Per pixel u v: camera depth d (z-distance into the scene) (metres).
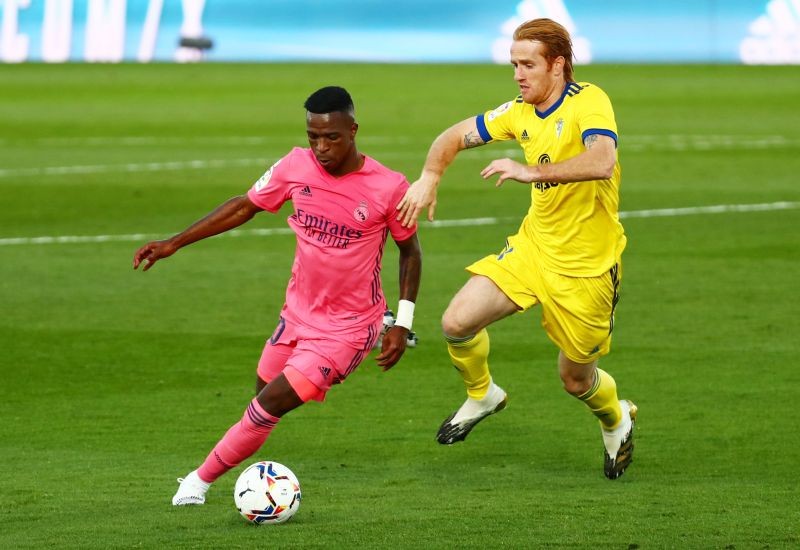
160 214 53.53
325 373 19.50
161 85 122.19
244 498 18.34
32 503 19.89
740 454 23.33
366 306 19.81
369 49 153.00
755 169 68.56
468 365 22.06
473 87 120.00
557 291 21.47
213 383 28.81
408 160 72.06
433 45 152.25
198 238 19.98
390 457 23.39
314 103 18.66
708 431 24.91
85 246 46.06
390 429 25.34
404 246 19.86
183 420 25.84
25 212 53.84
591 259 21.41
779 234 48.69
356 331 19.72
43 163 70.31
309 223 19.50
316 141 18.77
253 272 41.53
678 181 63.97
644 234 48.91
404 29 152.50
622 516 18.92
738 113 100.19
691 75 134.00
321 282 19.59
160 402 27.23
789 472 22.09
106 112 99.31
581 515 18.98
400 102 106.94
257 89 119.31
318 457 23.39
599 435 24.94
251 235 48.69
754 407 26.59
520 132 21.52
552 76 20.84
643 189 61.12
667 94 115.62
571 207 21.12
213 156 74.06
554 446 24.19
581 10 149.62
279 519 18.38
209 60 152.25
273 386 19.41
